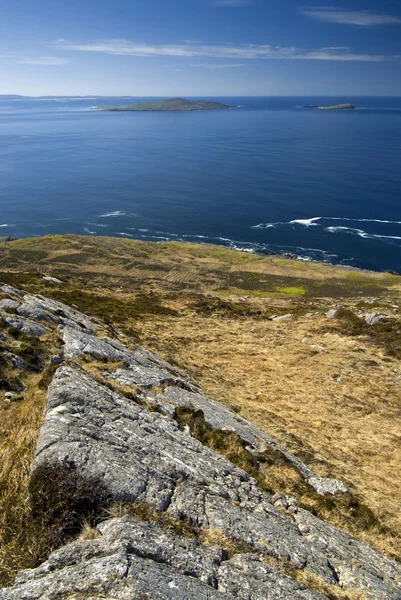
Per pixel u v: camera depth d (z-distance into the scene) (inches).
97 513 299.7
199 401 707.4
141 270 4527.6
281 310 2440.9
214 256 5059.1
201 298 2723.9
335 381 1168.8
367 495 625.0
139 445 390.9
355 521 527.5
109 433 384.2
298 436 807.7
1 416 423.8
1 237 5792.3
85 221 6806.1
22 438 371.6
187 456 436.8
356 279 4301.2
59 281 2333.9
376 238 5639.8
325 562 359.9
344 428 888.3
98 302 1925.4
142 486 325.1
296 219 6569.9
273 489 514.9
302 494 542.0
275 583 292.2
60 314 951.6
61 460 311.9
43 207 7509.8
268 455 610.2
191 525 319.9
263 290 4003.4
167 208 7426.2
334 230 6018.7
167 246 5423.2
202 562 279.3
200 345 1480.1
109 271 4475.9
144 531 281.7
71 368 522.0
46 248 5113.2
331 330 1720.0
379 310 1993.1
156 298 2493.8
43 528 279.7
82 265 4638.3
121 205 7652.6
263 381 1134.4
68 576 231.1
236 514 359.3
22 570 248.8
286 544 353.4
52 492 295.4
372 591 343.0
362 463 745.6
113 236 6186.0
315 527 434.3
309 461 696.4
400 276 4404.5
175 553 275.0
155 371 777.6
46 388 506.6
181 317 2003.0
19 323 706.2
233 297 3230.8
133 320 1688.0
